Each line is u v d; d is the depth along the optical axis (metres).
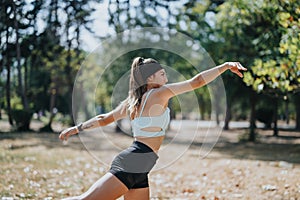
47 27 9.01
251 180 7.47
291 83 6.95
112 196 3.49
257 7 7.04
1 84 18.00
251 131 17.30
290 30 5.90
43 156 10.44
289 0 5.78
